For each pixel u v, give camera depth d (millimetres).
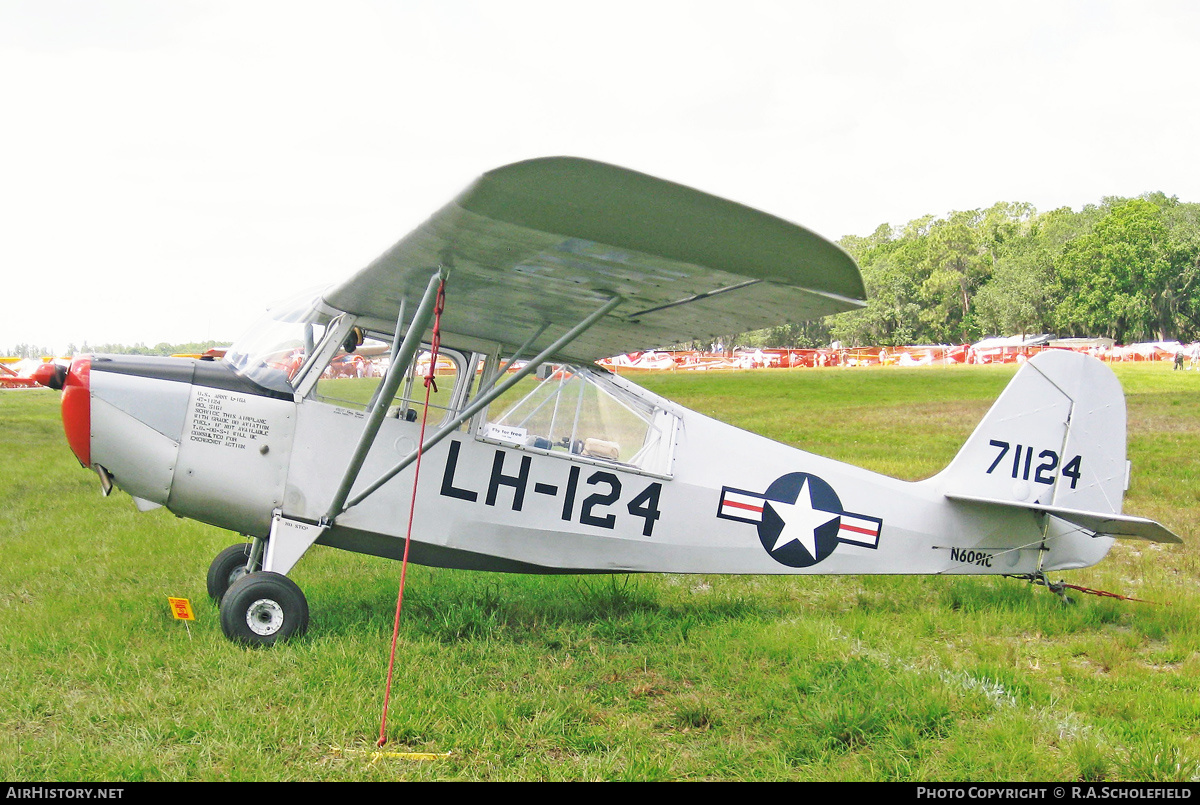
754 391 30562
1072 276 67875
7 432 18422
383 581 6586
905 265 85000
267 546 5164
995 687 4641
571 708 4152
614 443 5902
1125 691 4574
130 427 5016
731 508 6109
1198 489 11867
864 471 6430
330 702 4020
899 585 7047
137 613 5492
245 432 5152
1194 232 68500
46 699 4062
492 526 5641
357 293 4934
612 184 3051
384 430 5387
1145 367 38438
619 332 5352
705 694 4465
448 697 4203
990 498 6621
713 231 3320
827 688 4422
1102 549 6766
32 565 6891
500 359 5645
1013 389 6691
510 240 3676
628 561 5980
